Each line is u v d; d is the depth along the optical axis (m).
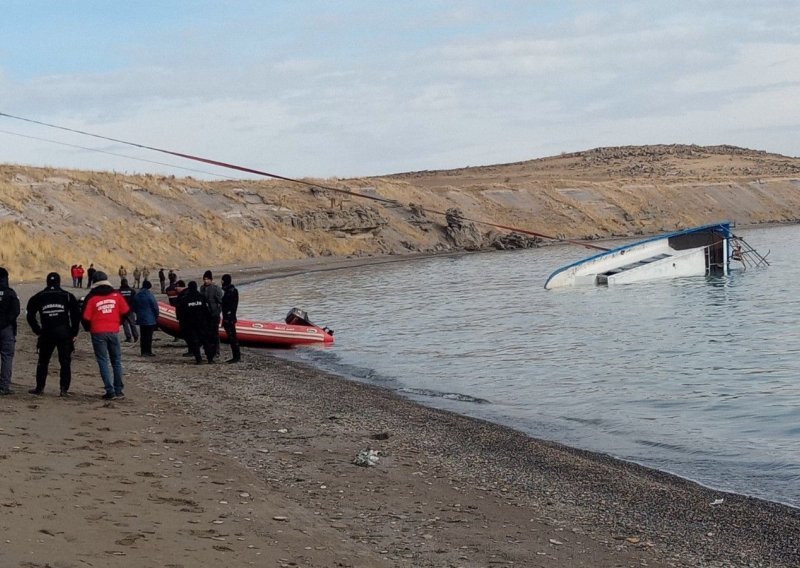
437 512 9.55
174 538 7.48
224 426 13.70
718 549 8.72
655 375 21.36
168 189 87.25
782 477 11.91
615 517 9.76
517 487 10.92
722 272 54.97
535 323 33.38
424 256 90.25
